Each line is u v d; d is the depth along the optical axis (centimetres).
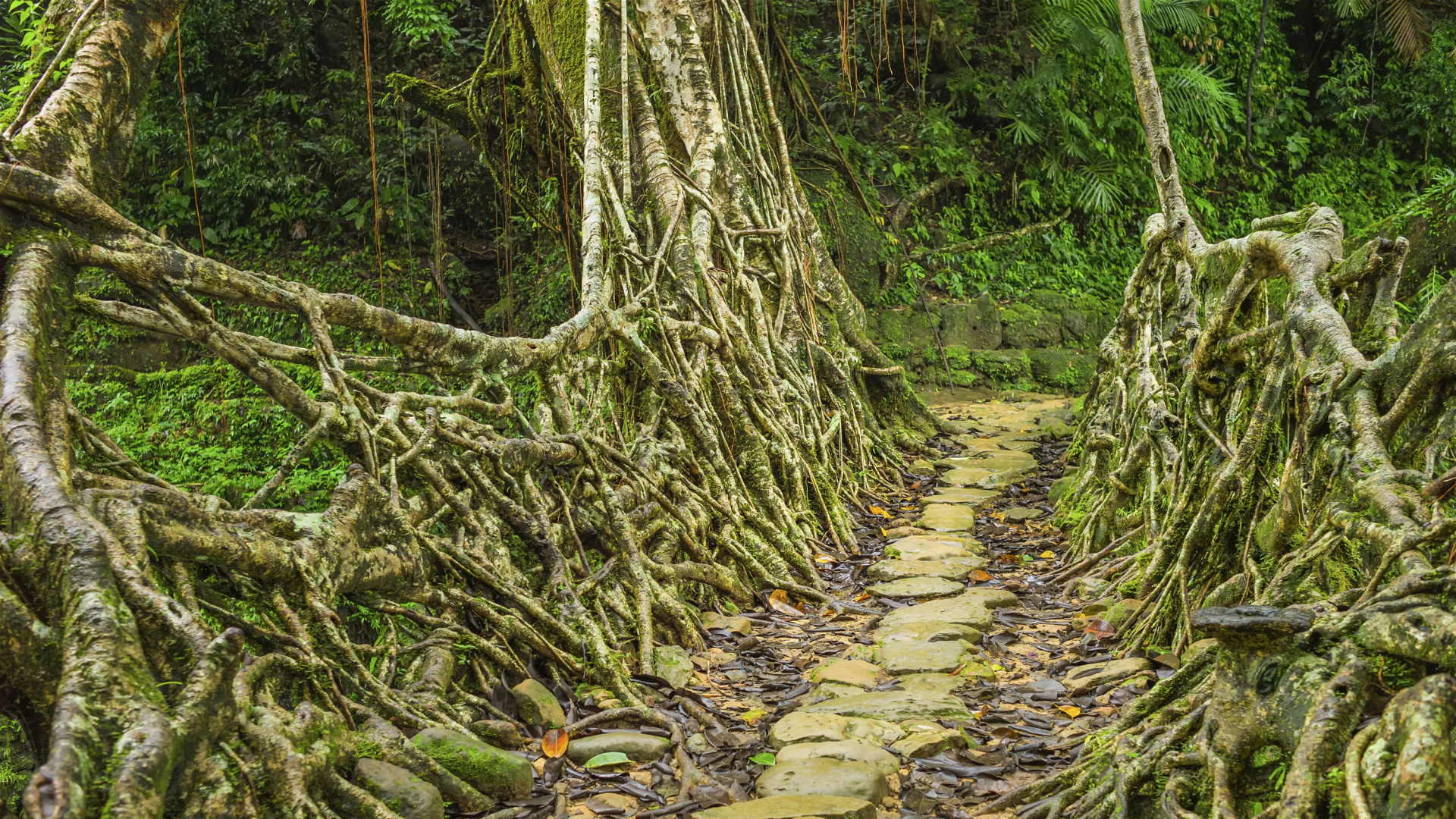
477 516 330
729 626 399
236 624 234
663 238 567
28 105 276
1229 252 397
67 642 183
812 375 613
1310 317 299
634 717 304
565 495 374
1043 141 1062
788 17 1068
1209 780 197
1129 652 349
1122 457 484
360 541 279
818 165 922
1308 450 273
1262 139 1188
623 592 363
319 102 1065
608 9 627
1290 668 186
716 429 493
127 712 175
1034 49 1104
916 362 892
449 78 1053
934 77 1093
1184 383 441
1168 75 1082
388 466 304
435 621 299
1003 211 1061
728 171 630
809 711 316
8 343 229
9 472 210
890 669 351
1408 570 190
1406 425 246
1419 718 149
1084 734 292
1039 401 851
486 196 1033
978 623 391
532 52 691
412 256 1013
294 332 916
